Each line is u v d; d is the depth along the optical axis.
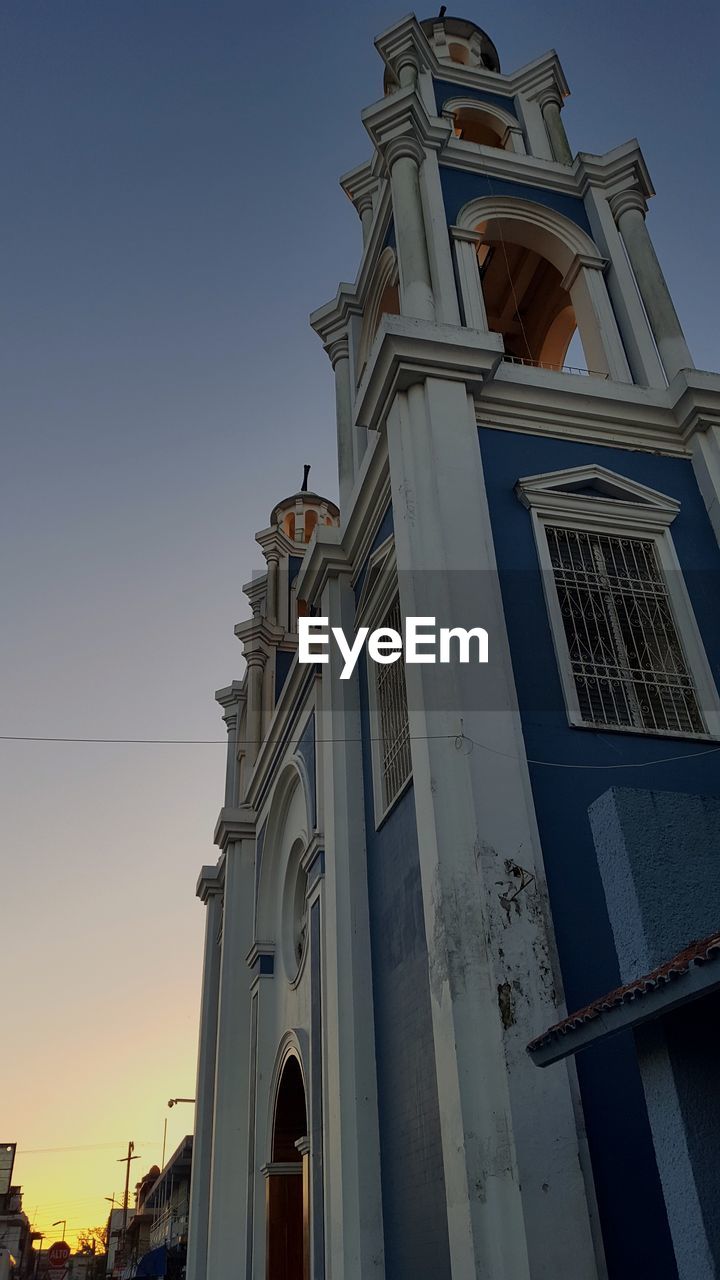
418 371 10.52
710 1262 4.02
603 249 14.01
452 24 18.42
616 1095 7.30
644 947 4.65
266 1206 15.70
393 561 11.39
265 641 23.69
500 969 7.37
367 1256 9.36
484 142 16.70
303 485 27.41
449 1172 7.01
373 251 14.84
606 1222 6.76
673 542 10.95
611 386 11.80
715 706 9.90
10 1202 51.94
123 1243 56.69
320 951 13.15
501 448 10.95
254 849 20.70
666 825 5.03
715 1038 4.55
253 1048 17.75
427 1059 8.86
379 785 11.37
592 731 9.17
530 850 7.97
